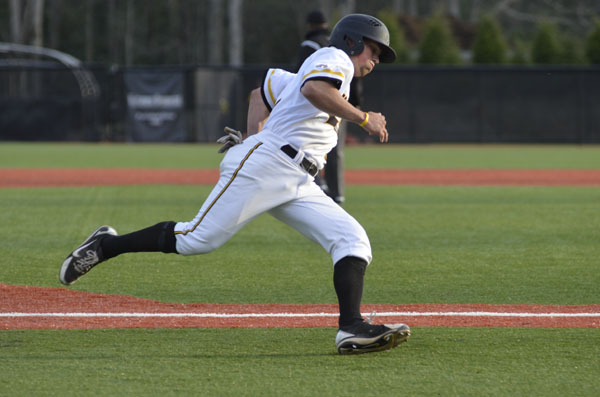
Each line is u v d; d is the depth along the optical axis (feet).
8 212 119.96
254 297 65.10
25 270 75.77
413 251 87.92
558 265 79.87
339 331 48.37
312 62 47.39
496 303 63.26
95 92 343.05
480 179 182.80
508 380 44.04
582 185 168.86
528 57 437.17
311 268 77.82
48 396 41.32
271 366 46.47
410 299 64.69
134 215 116.67
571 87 327.47
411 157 262.88
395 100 331.77
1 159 243.40
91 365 46.50
